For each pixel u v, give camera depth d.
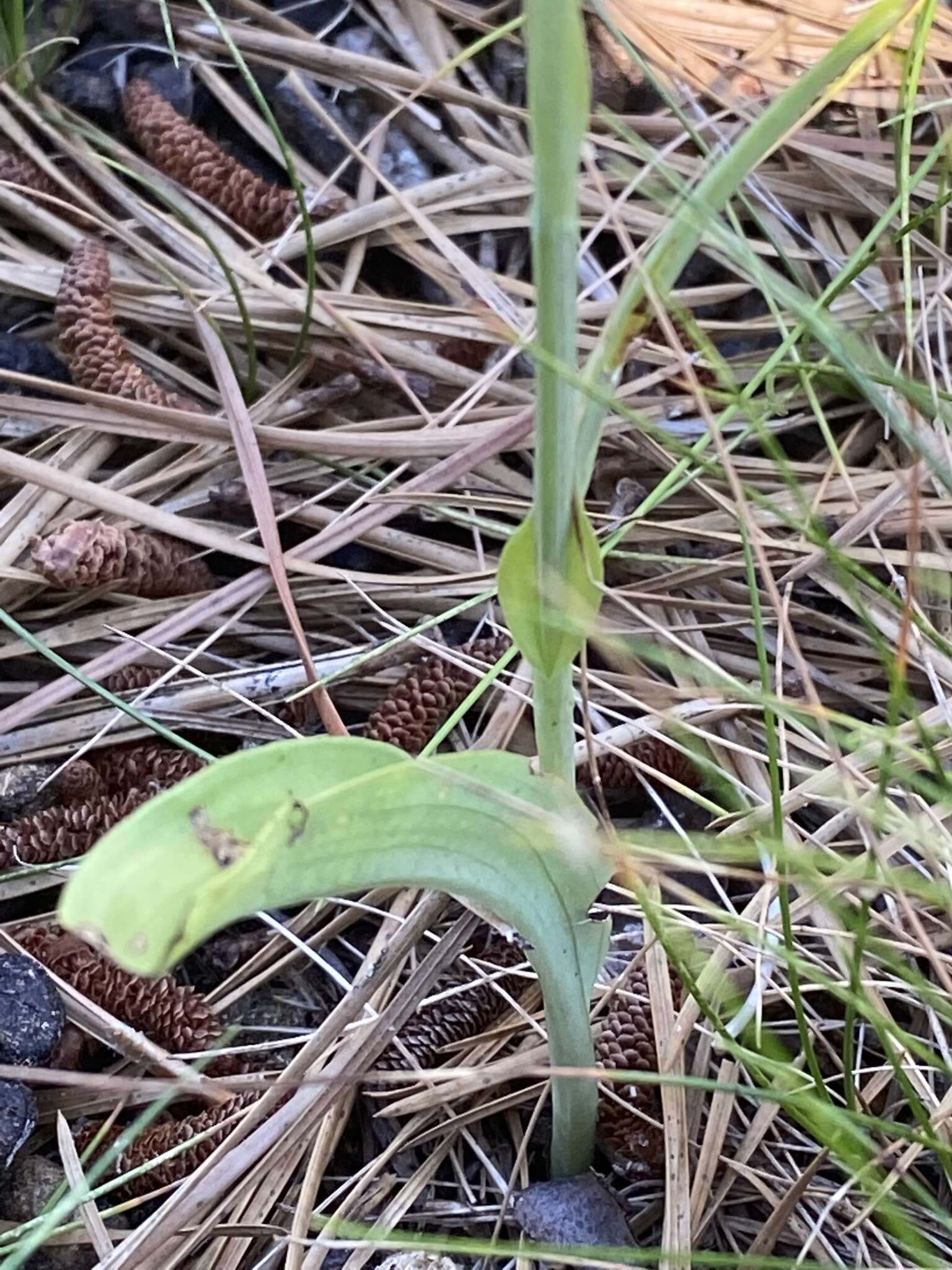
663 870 0.15
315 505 0.18
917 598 0.17
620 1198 0.15
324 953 0.16
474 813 0.12
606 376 0.11
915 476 0.13
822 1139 0.13
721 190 0.10
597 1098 0.14
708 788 0.17
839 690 0.17
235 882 0.09
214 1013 0.16
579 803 0.13
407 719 0.17
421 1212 0.15
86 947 0.16
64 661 0.16
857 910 0.16
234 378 0.18
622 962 0.16
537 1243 0.14
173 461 0.18
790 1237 0.15
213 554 0.18
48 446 0.18
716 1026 0.13
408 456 0.18
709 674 0.13
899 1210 0.14
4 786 0.16
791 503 0.18
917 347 0.17
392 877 0.12
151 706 0.17
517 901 0.13
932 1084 0.15
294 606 0.16
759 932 0.14
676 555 0.18
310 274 0.18
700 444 0.15
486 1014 0.16
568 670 0.12
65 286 0.18
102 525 0.17
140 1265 0.14
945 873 0.15
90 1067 0.16
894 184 0.18
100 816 0.16
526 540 0.12
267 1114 0.15
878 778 0.16
